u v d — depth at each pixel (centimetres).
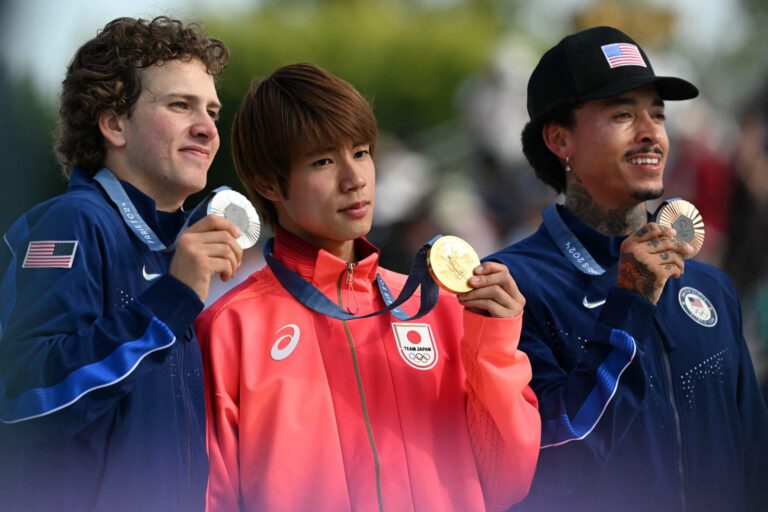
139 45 1087
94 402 937
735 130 3912
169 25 1117
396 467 1059
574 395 1129
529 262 1246
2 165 3484
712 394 1203
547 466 1144
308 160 1091
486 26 4609
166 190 1099
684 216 1207
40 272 983
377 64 4456
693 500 1165
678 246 1152
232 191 1065
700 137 3806
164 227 1106
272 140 1099
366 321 1116
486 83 4262
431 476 1066
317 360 1080
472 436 1107
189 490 1013
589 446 1115
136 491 976
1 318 1002
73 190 1070
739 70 4294
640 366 1128
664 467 1157
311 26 4506
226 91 3709
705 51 4397
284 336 1084
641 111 1254
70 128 1108
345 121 1088
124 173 1094
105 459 980
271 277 1129
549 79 1296
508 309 1068
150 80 1085
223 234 997
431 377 1111
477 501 1076
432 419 1095
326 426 1052
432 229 3800
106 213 1043
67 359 938
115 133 1091
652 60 4284
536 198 3900
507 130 4097
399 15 4622
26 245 1006
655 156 1249
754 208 3669
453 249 1071
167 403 1009
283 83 1121
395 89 4397
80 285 980
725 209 3706
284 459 1030
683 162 3766
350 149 1100
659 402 1175
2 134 3516
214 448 1043
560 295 1214
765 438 1241
